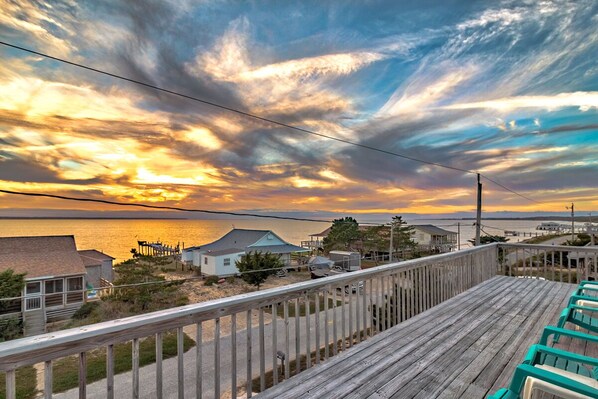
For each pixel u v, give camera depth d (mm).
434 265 4391
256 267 21391
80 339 1288
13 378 1112
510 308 4133
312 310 12445
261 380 2152
